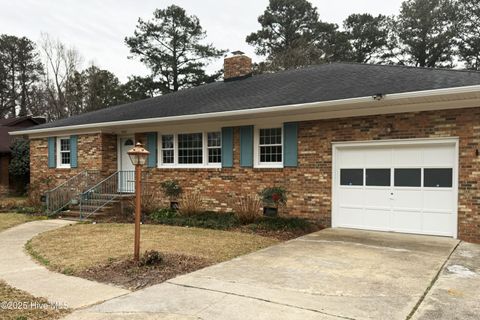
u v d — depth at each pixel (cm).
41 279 588
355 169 1030
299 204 1111
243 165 1231
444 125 900
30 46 4534
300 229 1012
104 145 1553
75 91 3866
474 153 862
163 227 1087
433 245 811
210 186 1307
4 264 688
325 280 561
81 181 1570
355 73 1220
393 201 976
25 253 780
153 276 589
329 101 957
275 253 739
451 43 3297
